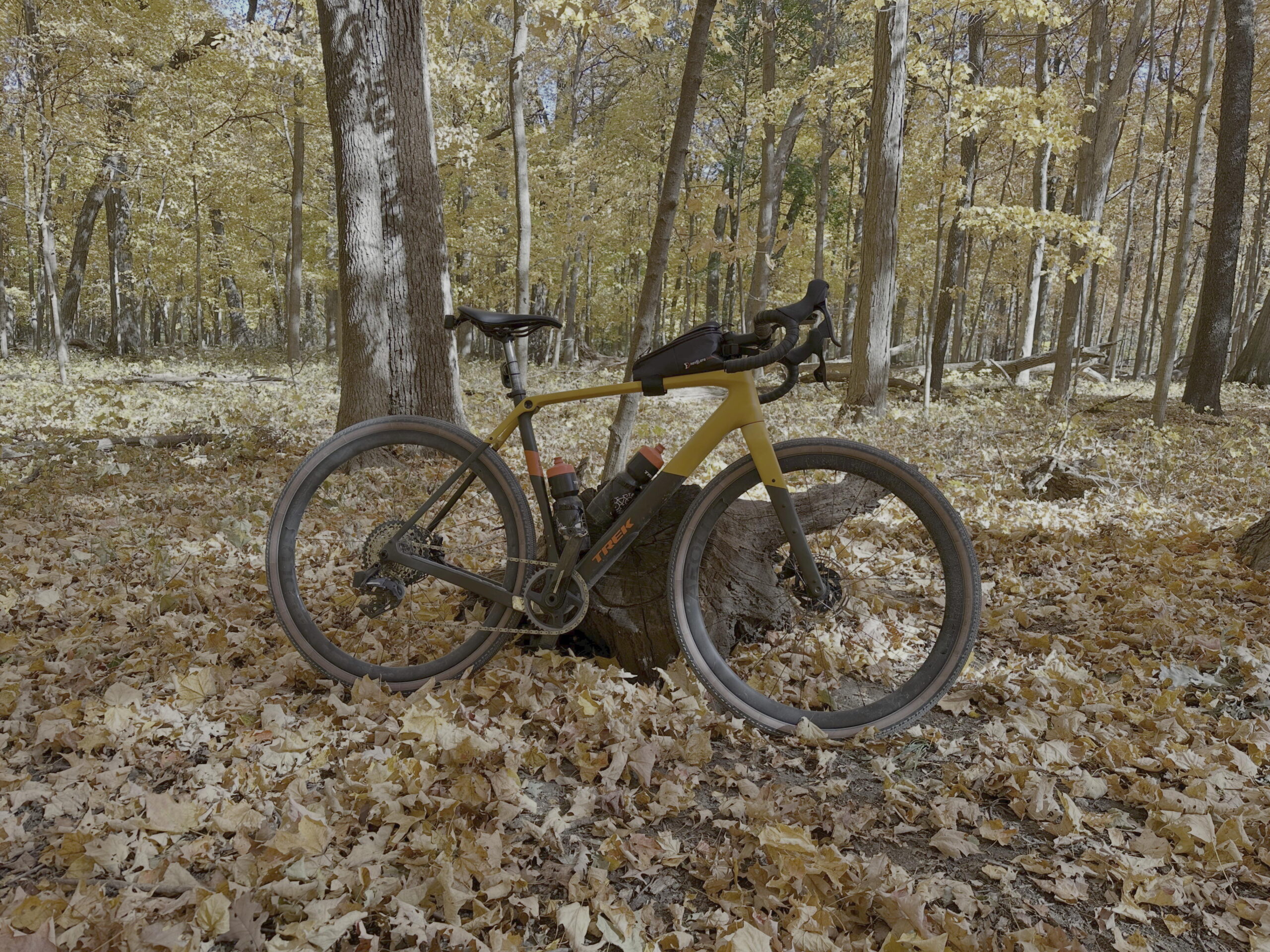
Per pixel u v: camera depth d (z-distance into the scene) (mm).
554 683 2350
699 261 22125
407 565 2336
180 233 20781
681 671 2348
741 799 1849
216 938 1386
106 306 28578
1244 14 9523
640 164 19141
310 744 1996
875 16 9469
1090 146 12930
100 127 12922
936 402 11188
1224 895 1558
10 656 2453
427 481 4242
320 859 1574
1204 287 10344
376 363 5766
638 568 2479
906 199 14086
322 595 3016
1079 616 3020
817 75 11141
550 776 1948
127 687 2172
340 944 1412
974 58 13656
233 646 2568
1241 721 2174
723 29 14008
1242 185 9883
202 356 19875
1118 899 1563
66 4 12094
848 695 2406
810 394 12047
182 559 3363
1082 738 2113
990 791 1923
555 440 6934
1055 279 14930
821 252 15531
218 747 1993
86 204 18891
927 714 2324
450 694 2219
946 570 2156
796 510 2379
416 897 1489
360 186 5566
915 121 13570
